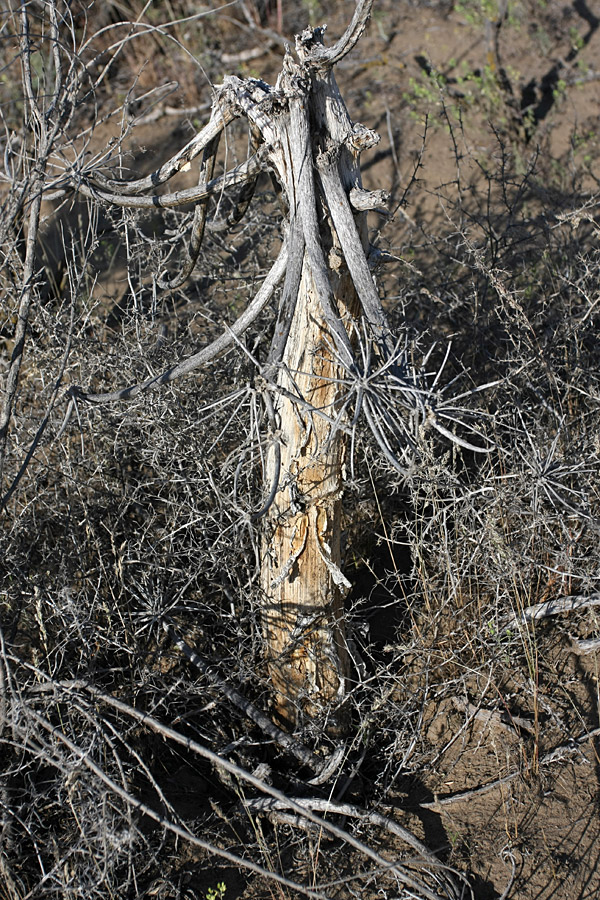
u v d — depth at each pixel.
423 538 3.40
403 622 3.61
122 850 2.49
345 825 3.00
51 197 3.49
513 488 3.23
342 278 2.62
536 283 4.52
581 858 2.91
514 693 3.37
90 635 3.06
